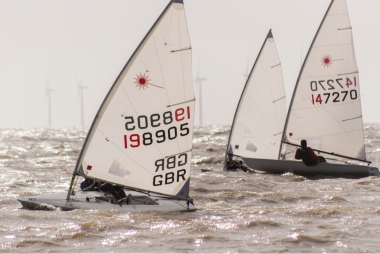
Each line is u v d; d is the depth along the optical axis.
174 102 58.25
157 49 57.31
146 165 58.09
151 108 57.72
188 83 58.38
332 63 98.12
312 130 98.38
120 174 57.69
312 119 98.31
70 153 142.38
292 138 98.62
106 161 57.22
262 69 99.94
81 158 56.91
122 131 57.25
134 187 58.16
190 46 58.12
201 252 44.44
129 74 56.91
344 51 98.38
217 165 111.25
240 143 99.88
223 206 63.47
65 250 44.72
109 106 56.72
